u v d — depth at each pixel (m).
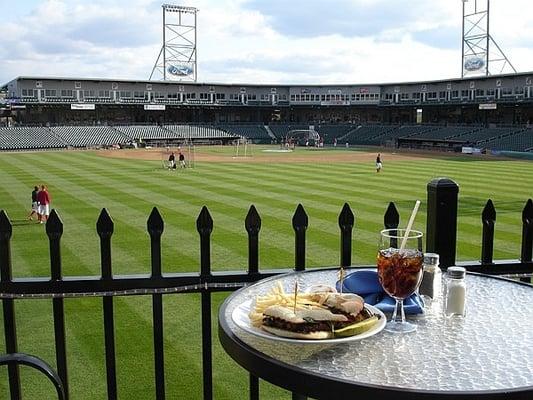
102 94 98.31
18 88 92.31
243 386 7.90
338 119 116.81
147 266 14.35
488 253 4.81
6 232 4.02
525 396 2.53
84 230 19.05
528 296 3.87
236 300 3.68
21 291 4.07
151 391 7.73
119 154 66.69
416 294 3.65
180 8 102.88
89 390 7.80
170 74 103.94
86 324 10.22
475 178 37.31
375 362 2.84
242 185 32.81
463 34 93.25
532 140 71.00
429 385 2.59
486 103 86.25
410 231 3.46
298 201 25.78
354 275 3.77
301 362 2.85
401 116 111.50
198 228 4.20
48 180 35.88
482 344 3.07
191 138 93.69
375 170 43.84
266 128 107.94
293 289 3.91
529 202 4.78
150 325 10.14
